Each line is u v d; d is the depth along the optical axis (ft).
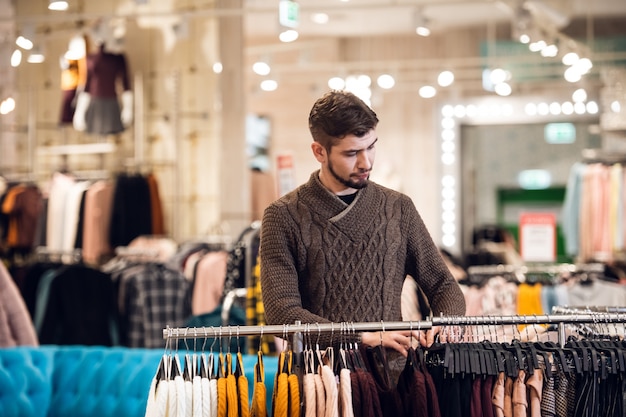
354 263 11.09
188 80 31.91
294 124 42.45
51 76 35.94
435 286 11.48
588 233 34.99
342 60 42.16
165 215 32.55
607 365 10.55
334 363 10.61
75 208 30.76
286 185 20.70
